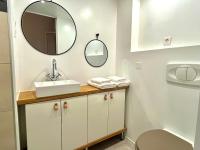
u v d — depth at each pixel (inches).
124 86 81.7
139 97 77.5
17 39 62.7
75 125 66.3
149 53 70.4
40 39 68.4
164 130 61.1
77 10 77.1
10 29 44.7
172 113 62.0
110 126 79.5
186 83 55.4
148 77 71.9
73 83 64.7
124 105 84.7
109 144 82.7
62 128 62.8
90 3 81.0
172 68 59.7
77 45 78.9
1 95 45.4
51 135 60.4
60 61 74.4
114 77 84.6
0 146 47.2
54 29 71.6
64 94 61.2
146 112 74.0
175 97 60.4
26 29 64.7
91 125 71.7
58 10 71.9
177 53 58.5
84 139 70.1
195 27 56.9
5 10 43.6
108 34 89.5
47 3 69.0
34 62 67.7
